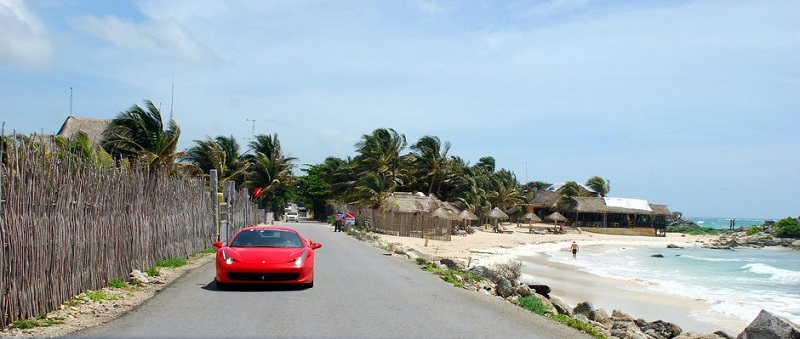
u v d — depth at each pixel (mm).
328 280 15016
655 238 86375
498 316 10750
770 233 85875
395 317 10141
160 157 32875
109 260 11742
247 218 38312
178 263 16359
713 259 53656
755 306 24594
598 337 9836
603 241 73250
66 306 9586
